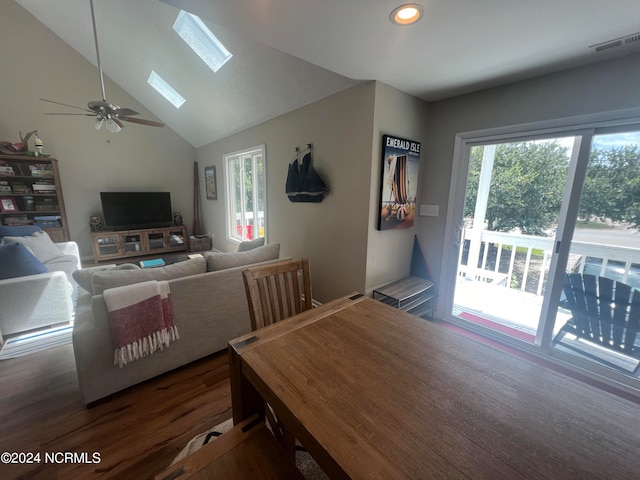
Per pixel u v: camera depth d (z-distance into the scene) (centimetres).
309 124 294
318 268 307
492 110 234
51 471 133
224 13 141
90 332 162
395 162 250
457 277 281
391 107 240
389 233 270
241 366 101
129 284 180
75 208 493
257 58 268
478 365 96
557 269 218
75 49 454
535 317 262
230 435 96
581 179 199
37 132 446
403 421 72
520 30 150
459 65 194
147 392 184
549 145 214
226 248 543
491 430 70
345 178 262
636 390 189
